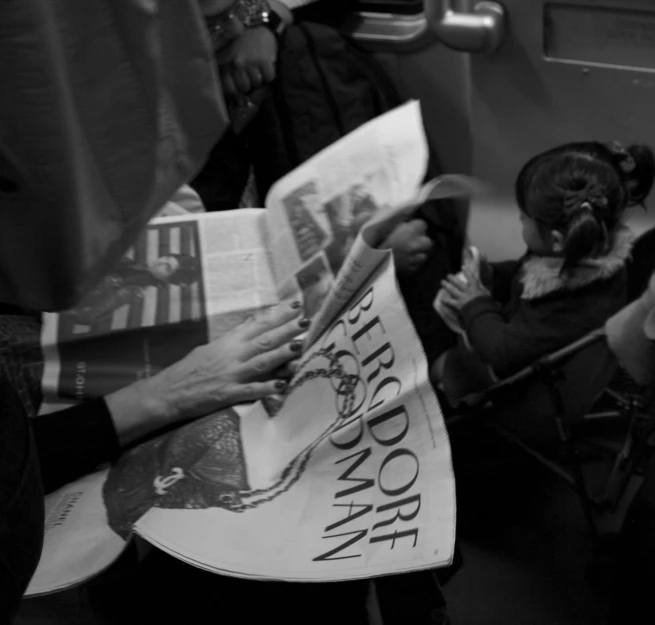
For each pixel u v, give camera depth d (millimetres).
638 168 959
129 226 446
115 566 724
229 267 892
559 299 1045
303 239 876
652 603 765
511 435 1162
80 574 630
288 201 903
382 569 558
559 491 1188
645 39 912
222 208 1188
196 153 448
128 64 397
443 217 1186
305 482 670
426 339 1199
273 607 794
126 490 724
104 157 414
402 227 982
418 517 576
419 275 1177
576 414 1085
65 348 860
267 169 1224
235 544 627
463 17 992
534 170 1035
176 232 925
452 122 1222
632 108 948
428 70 1198
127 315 867
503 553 1239
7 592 476
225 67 1125
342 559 581
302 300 845
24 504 492
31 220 399
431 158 1252
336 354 724
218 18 1069
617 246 994
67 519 703
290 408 749
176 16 400
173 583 808
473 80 1043
